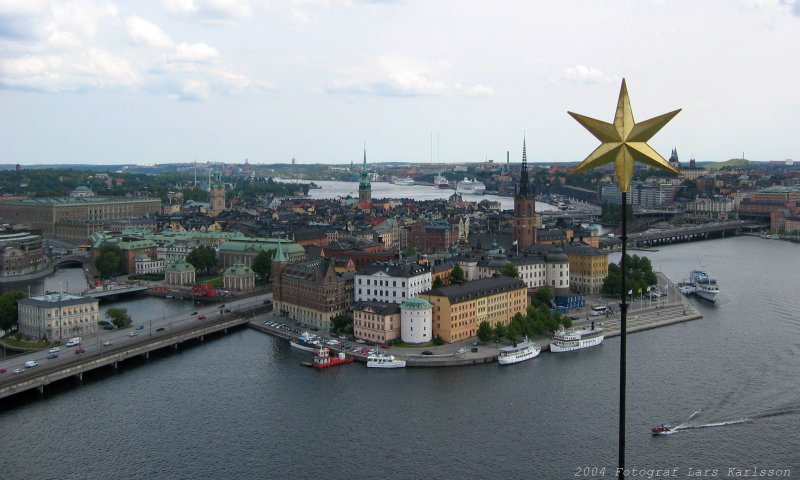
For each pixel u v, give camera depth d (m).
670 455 194.50
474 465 192.62
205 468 193.50
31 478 188.38
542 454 197.88
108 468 193.62
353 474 189.38
